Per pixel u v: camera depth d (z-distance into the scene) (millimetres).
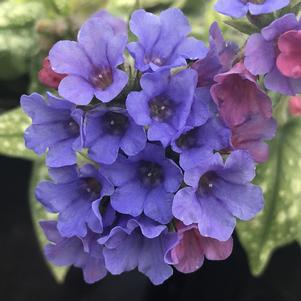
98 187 82
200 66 80
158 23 81
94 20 80
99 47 79
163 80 76
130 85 80
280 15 84
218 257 80
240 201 79
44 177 118
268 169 114
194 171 75
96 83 80
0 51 126
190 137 78
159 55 81
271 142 115
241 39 103
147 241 79
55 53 79
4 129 118
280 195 114
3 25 127
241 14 81
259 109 80
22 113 119
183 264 80
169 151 80
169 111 78
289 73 77
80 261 84
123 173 79
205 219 77
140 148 76
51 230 84
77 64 80
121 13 127
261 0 82
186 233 80
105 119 79
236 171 78
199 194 80
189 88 76
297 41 76
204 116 76
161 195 77
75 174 81
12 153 117
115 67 78
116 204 77
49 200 82
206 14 119
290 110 111
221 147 78
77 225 79
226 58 83
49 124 81
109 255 78
